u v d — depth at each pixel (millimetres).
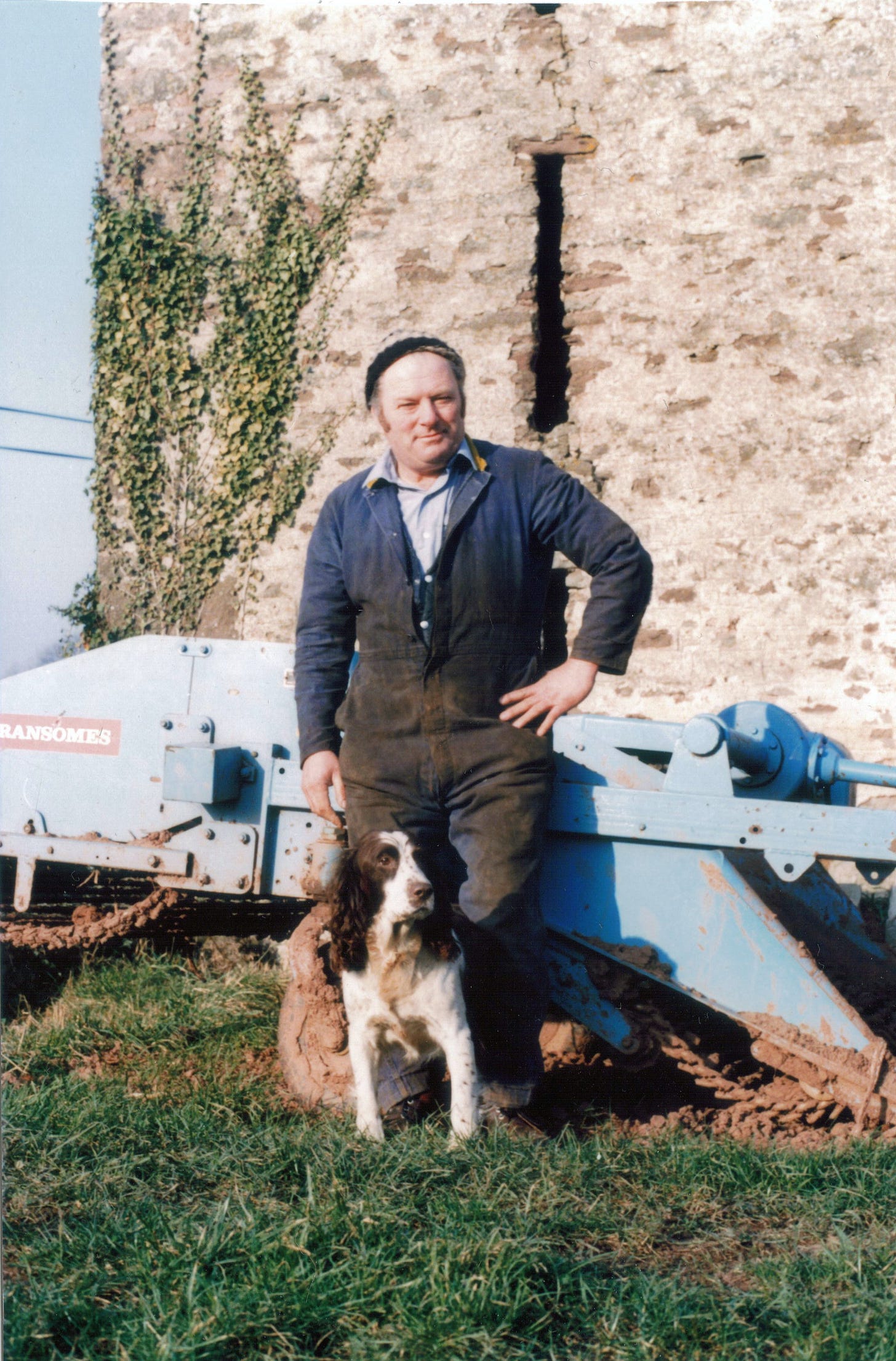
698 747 3172
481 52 5730
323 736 3082
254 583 5848
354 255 5816
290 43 5867
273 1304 1952
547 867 3299
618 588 2924
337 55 5832
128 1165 2613
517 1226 2270
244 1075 3506
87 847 3533
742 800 3156
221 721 3529
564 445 5680
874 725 5406
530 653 2990
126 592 5910
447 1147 2684
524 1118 3061
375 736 2957
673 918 3225
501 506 2908
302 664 3125
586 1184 2574
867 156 5477
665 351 5617
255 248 5867
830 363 5484
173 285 5902
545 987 3018
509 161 5711
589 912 3268
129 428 5898
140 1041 3889
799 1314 2016
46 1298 1990
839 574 5453
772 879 4012
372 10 5793
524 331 5691
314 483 5828
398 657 2930
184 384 5898
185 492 5891
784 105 5535
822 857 3145
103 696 3609
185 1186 2572
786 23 5539
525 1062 3029
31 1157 2646
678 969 3213
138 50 5996
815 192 5512
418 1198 2400
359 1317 1969
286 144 5863
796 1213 2504
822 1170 2664
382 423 2936
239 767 3428
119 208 5949
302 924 3436
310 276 5844
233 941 5102
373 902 2816
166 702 3568
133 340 5902
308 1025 3275
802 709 5457
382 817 2955
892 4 5480
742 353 5551
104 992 4395
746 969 3178
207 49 5934
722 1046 3604
